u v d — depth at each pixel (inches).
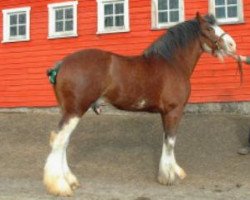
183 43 308.0
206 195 272.1
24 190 287.4
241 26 574.2
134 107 288.2
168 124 294.4
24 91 684.1
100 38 644.1
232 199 261.9
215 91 579.8
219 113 574.6
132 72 280.4
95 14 647.8
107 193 276.5
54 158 264.1
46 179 263.7
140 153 415.5
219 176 331.6
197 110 586.2
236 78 570.3
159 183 303.4
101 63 271.3
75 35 657.0
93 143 465.4
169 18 613.6
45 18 678.5
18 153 436.8
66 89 266.2
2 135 525.0
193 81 589.9
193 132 482.0
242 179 321.1
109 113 608.1
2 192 281.4
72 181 283.7
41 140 494.9
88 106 269.3
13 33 702.5
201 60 587.2
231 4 583.5
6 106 693.9
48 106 666.2
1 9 707.4
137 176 334.6
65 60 272.7
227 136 462.3
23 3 693.3
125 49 629.6
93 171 355.3
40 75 675.4
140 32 622.2
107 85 273.3
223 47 313.0
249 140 421.4
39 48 679.1
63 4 665.0
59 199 259.0
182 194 274.5
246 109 564.1
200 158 394.9
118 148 439.2
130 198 263.6
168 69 294.8
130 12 628.1
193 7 598.2
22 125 572.4
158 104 292.0
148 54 297.7
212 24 317.1
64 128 264.5
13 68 693.9
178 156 403.5
